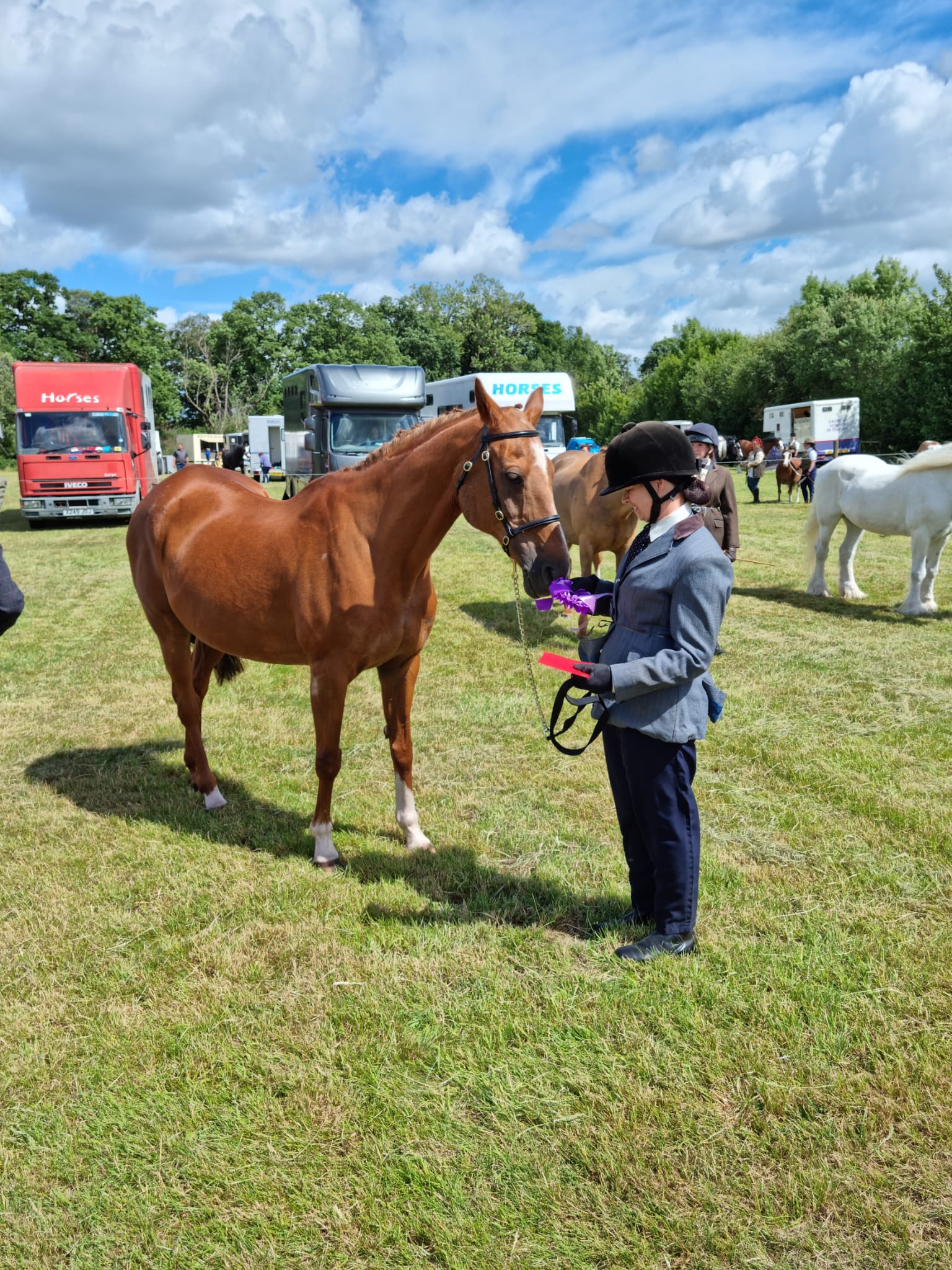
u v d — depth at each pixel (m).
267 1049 2.42
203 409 62.41
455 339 65.44
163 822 3.96
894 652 6.56
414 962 2.80
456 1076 2.29
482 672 6.37
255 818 3.99
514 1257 1.78
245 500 3.89
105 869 3.50
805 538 8.91
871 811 3.88
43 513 16.95
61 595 9.88
